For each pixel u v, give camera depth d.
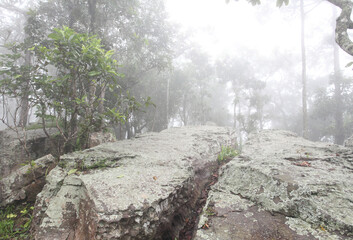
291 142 4.29
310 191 2.13
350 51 2.30
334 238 1.69
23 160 5.80
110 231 1.85
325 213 1.88
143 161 3.19
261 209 2.22
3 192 3.36
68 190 2.59
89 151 3.64
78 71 3.66
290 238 1.79
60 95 4.20
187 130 6.09
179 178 2.71
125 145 4.20
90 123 3.99
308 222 1.92
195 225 2.43
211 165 4.07
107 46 6.75
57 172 2.98
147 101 4.02
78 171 2.92
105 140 5.68
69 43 3.30
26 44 5.18
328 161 3.00
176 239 2.33
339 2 2.75
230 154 4.75
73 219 2.35
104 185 2.38
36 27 6.13
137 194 2.22
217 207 2.35
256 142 4.53
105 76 3.63
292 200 2.12
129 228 1.93
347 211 1.87
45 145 6.23
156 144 4.39
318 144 4.02
